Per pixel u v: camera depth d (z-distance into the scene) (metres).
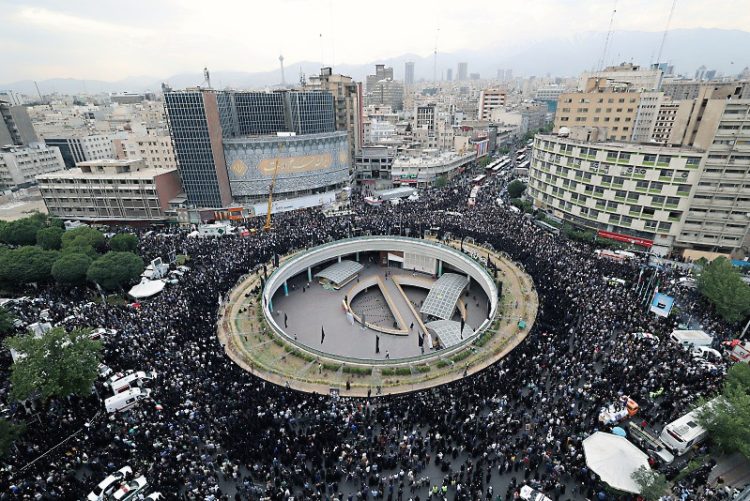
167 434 36.16
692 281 62.66
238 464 33.97
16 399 37.16
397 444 36.06
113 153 164.50
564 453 34.84
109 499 30.94
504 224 86.44
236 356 49.12
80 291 64.31
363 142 166.50
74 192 96.62
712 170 70.69
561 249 74.19
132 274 64.12
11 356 47.00
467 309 69.38
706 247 75.25
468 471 33.16
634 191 78.69
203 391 40.97
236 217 101.12
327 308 70.06
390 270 84.44
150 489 31.91
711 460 34.50
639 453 32.84
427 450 35.41
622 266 67.62
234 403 39.59
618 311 53.62
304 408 40.16
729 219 71.75
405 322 65.88
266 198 107.25
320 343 59.53
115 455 34.72
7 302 58.88
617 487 30.23
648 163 75.69
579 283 60.97
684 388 39.97
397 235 84.56
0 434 33.56
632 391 40.22
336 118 138.00
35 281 65.38
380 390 43.88
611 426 37.38
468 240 80.25
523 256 71.56
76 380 39.38
